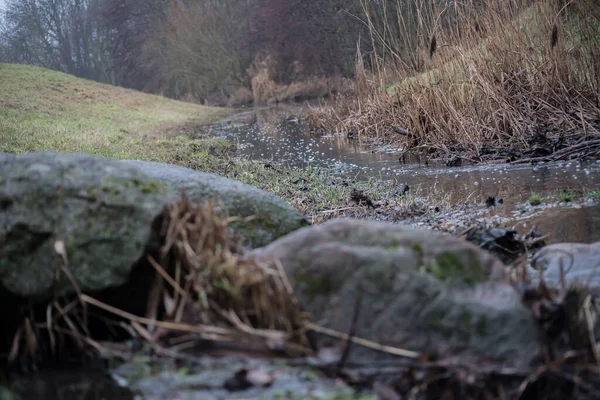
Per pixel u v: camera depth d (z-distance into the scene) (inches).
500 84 357.7
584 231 183.6
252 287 114.7
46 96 909.2
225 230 127.0
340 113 642.8
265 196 166.2
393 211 242.8
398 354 106.3
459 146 367.9
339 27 1314.0
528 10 372.2
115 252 121.5
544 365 103.6
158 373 108.4
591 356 105.5
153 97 1191.6
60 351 120.3
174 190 162.4
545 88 346.0
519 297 109.0
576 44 344.8
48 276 121.5
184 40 1862.7
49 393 106.7
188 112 1111.6
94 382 108.6
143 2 2235.5
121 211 123.6
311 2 1443.2
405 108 445.7
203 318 114.4
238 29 1802.4
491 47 372.5
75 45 2640.3
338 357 107.4
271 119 907.4
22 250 122.9
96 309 124.0
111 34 2412.6
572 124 327.9
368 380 103.5
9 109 749.9
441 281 109.0
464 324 105.8
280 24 1594.5
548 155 311.6
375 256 111.0
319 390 101.0
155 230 123.7
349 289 110.5
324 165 397.4
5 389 108.3
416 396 100.5
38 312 124.3
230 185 167.0
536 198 225.8
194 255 120.1
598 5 339.6
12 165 130.0
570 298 118.3
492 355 104.1
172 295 123.0
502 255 172.1
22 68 1094.4
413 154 401.4
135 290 124.2
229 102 1726.1
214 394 101.3
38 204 124.9
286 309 111.6
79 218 123.7
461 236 179.5
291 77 1589.6
